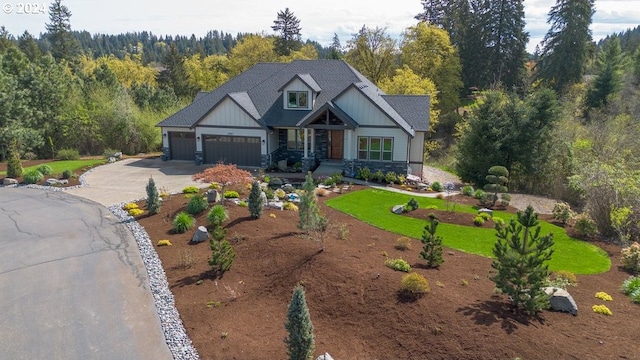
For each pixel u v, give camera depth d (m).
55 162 28.88
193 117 30.27
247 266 11.79
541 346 7.82
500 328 8.27
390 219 17.70
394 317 8.81
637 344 8.13
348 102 26.89
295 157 30.05
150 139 37.09
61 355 8.48
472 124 28.78
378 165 27.20
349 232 15.16
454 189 26.38
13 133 29.00
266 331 8.89
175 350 8.45
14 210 18.12
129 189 22.23
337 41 66.75
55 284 11.41
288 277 10.73
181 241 14.18
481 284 10.56
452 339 8.04
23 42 69.75
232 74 63.88
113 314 9.93
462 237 15.52
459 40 59.03
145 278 11.72
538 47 56.03
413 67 50.44
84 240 14.58
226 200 18.25
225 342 8.56
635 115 33.97
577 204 23.80
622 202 17.42
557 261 13.98
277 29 70.88
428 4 65.50
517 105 27.94
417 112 28.73
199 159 29.69
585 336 8.33
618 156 24.84
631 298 10.79
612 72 43.69
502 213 19.62
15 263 12.74
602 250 15.48
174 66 63.28
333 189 23.22
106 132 35.94
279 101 29.88
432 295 9.45
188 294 10.60
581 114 42.41
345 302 9.48
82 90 38.38
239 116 28.31
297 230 14.44
